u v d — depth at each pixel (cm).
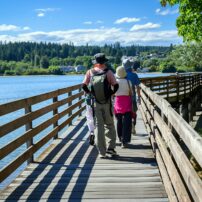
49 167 708
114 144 786
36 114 752
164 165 595
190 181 306
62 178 639
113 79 744
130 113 854
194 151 290
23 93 7369
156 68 19300
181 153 366
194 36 2222
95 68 752
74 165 721
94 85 742
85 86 758
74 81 15375
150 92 869
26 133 677
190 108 2677
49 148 874
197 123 2666
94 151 840
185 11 2202
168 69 12638
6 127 567
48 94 865
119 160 754
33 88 9469
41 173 669
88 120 908
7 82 15125
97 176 648
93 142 904
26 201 532
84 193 564
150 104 924
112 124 780
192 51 5272
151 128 866
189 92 2627
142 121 1312
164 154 549
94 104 757
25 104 673
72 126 1220
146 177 638
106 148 845
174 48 5594
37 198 544
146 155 787
